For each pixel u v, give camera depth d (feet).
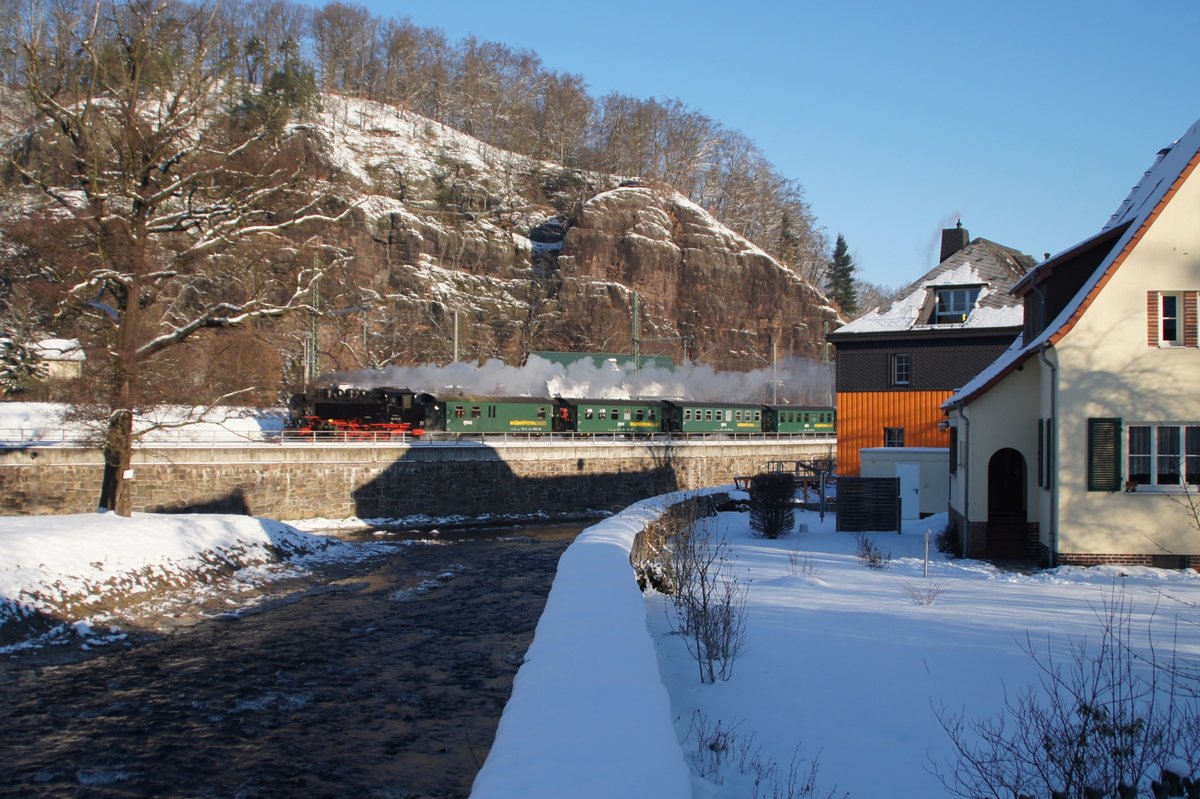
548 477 155.02
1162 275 57.62
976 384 72.49
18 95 97.14
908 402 110.93
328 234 263.08
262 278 83.41
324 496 128.16
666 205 347.36
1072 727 22.39
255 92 284.41
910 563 61.36
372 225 286.25
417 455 137.39
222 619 60.13
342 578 79.51
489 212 349.20
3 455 107.14
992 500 80.33
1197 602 44.27
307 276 88.33
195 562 72.18
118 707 40.47
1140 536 57.36
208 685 44.16
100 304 79.05
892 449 94.63
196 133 93.50
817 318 351.25
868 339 112.06
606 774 15.28
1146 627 37.93
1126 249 57.82
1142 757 20.03
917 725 26.04
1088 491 57.93
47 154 80.64
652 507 77.25
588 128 447.83
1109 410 57.88
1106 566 57.00
